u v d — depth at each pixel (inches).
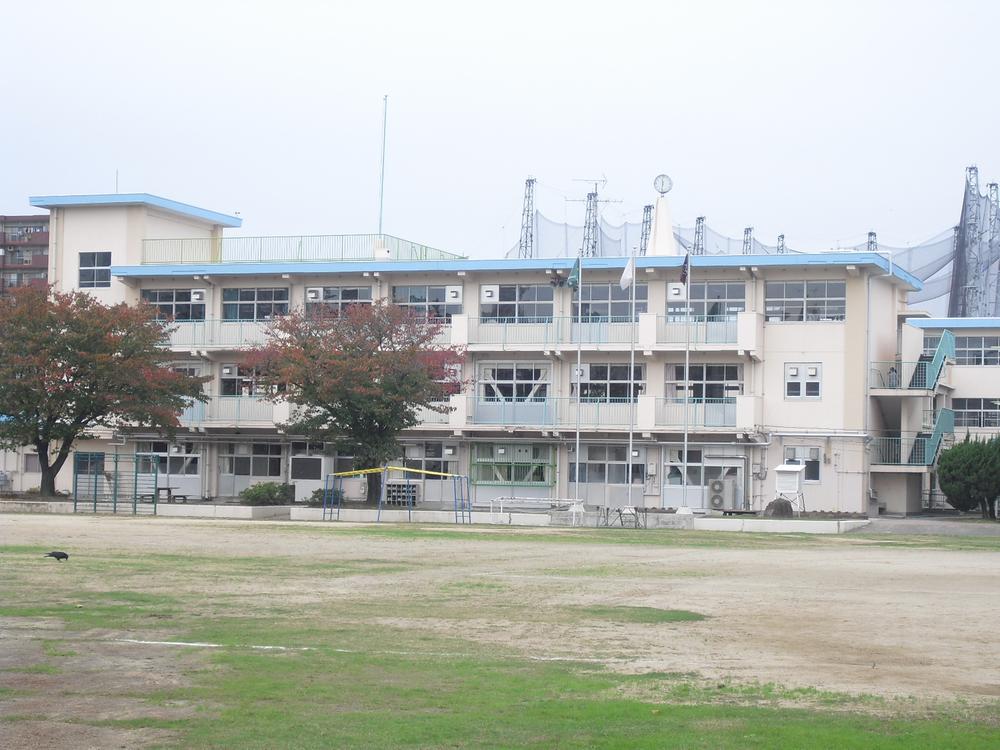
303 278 2374.5
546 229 2984.7
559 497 2214.6
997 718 432.1
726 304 2161.7
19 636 613.6
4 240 4375.0
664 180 2308.1
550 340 2203.5
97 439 2439.7
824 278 2124.8
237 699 462.6
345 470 2299.5
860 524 1748.3
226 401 2330.2
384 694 474.3
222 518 1795.0
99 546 1172.5
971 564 1088.2
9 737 400.8
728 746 388.5
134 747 388.5
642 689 488.7
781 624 677.3
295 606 745.6
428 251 2507.4
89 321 1989.4
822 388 2113.7
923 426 2288.4
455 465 2279.8
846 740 394.9
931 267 3316.9
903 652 581.9
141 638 611.2
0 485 2393.0
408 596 803.4
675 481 2167.8
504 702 460.1
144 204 2468.0
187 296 2438.5
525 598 796.6
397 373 1964.8
